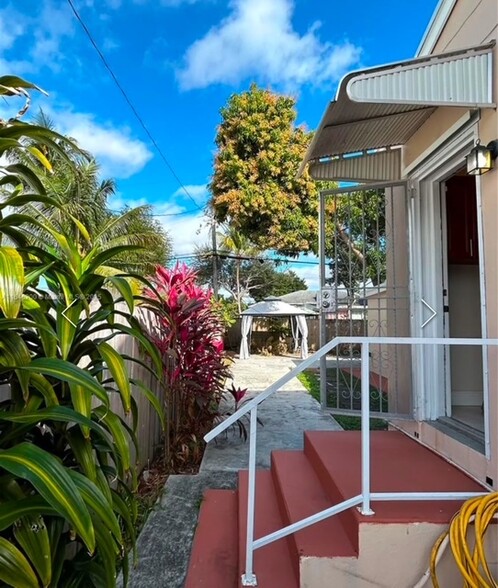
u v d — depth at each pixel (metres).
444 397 3.02
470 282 3.78
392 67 2.10
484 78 2.10
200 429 3.87
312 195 11.30
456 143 2.50
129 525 1.54
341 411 3.28
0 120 1.43
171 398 3.72
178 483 3.18
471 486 2.15
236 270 18.61
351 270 3.87
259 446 4.08
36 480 1.01
